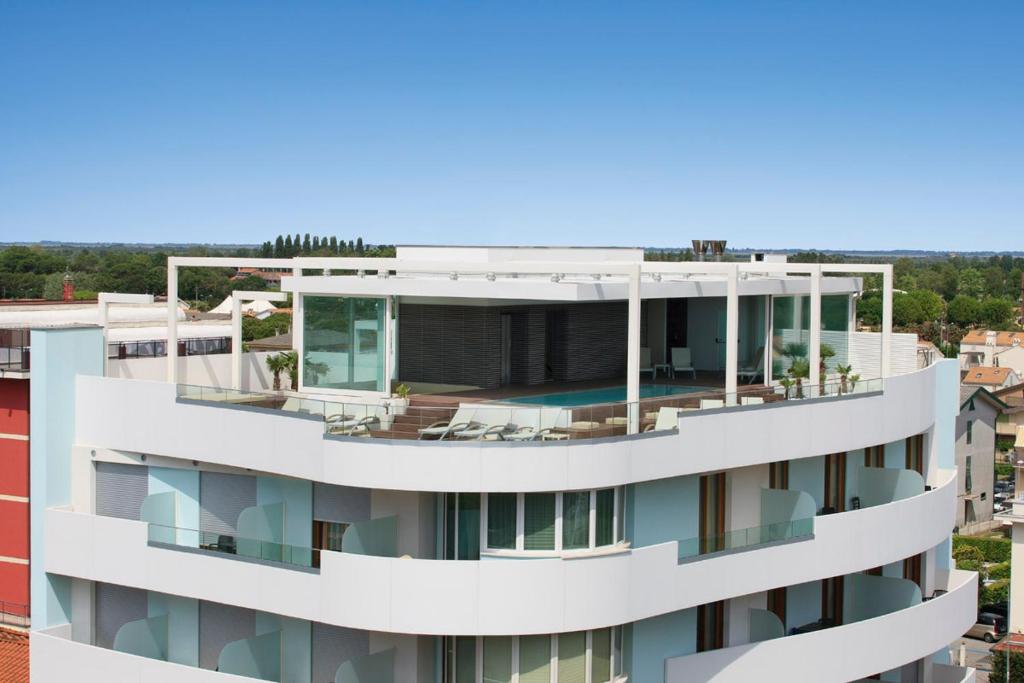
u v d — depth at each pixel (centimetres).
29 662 3028
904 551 3197
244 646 2742
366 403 2712
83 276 15650
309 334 3234
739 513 3030
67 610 3078
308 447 2620
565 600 2525
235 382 3378
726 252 4328
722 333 3822
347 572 2548
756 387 3281
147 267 15775
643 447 2634
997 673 5272
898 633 3153
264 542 2688
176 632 2989
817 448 3027
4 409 3117
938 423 3769
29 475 3086
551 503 2578
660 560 2653
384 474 2512
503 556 2580
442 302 3381
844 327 3988
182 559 2809
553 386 3506
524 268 2934
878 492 3400
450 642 2697
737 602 3042
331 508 2783
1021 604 5597
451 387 3441
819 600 3325
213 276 15700
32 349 3012
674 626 2883
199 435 2845
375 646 2738
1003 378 12812
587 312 3666
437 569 2495
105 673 2858
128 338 3503
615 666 2723
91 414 3036
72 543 2975
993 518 9044
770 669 2927
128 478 3019
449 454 2491
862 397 3145
